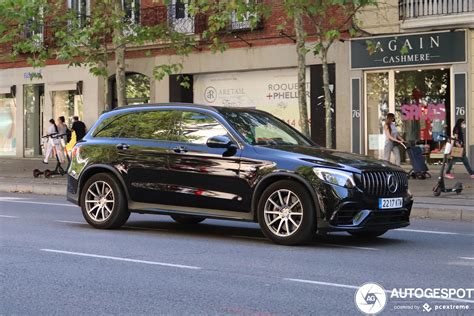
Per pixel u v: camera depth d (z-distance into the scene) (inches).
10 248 348.2
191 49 908.0
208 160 377.1
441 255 335.9
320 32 668.1
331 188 339.3
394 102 872.9
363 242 379.6
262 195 360.5
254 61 962.1
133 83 1107.9
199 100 1028.5
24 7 813.2
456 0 811.4
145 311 222.1
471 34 816.9
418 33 841.5
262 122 399.5
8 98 1257.4
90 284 262.5
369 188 343.9
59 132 998.4
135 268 295.4
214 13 785.6
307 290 253.9
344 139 899.4
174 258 320.8
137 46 1043.9
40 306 228.2
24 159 1208.2
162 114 408.8
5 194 728.3
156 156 395.9
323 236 402.6
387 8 856.9
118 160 411.8
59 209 560.1
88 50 924.6
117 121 427.2
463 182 705.6
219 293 248.2
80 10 1000.9
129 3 914.1
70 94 1176.2
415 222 486.9
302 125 675.4
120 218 414.3
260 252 339.9
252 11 703.1
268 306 229.3
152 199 398.9
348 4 773.3
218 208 375.6
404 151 868.0
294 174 348.8
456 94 824.9
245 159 365.7
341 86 897.5
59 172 877.2
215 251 342.3
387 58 861.8
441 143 844.0
